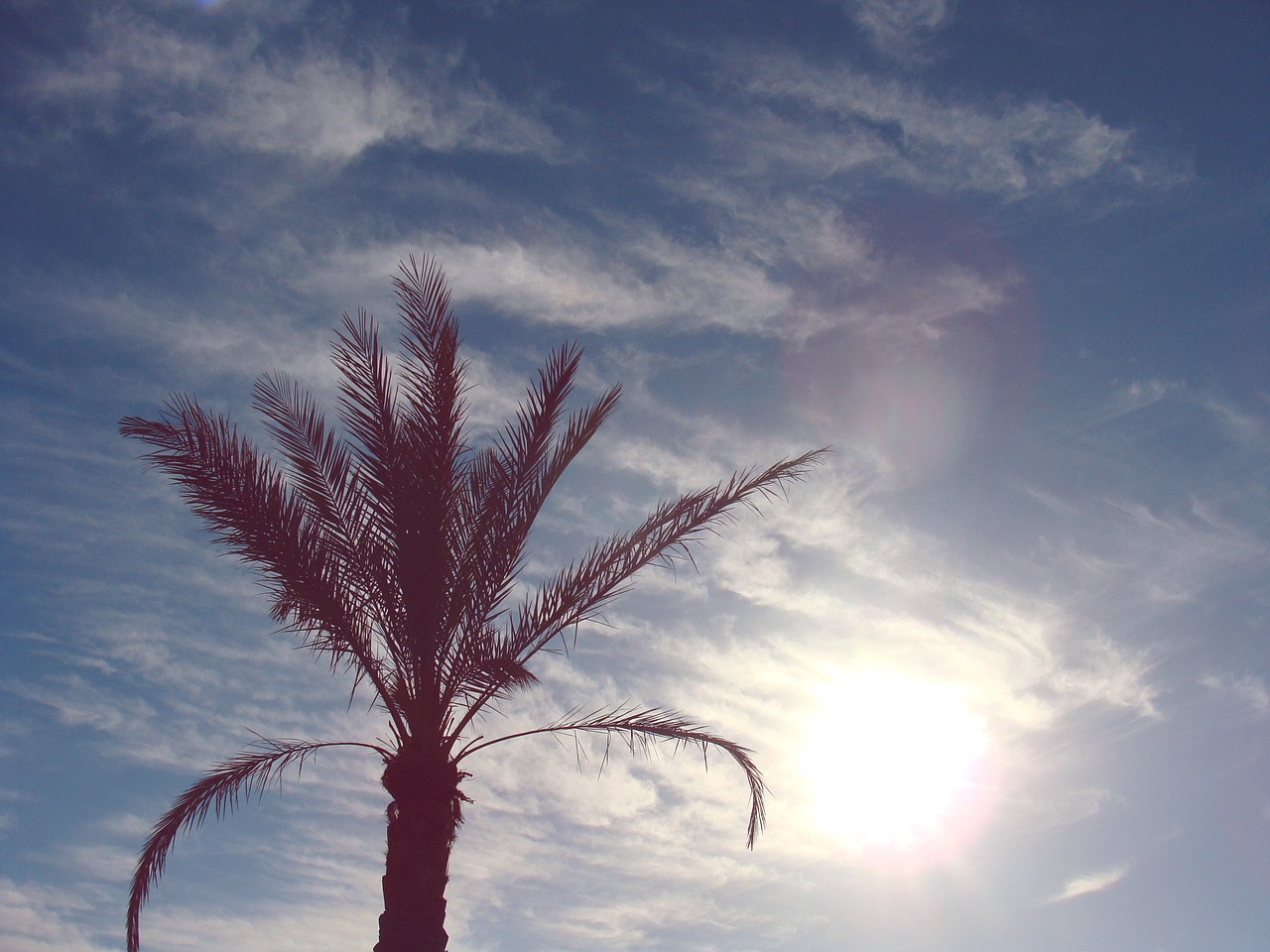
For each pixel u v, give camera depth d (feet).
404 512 29.53
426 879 28.14
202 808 31.83
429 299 31.53
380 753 30.42
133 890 31.32
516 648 30.50
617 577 31.50
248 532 28.89
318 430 30.50
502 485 30.48
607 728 32.73
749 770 33.53
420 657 29.73
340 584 29.60
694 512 32.07
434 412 30.40
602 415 31.81
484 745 30.91
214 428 29.71
